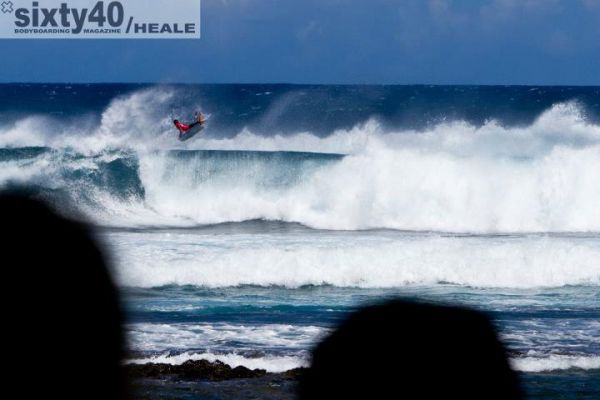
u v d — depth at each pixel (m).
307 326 47.22
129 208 99.75
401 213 96.12
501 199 95.56
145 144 122.31
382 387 4.47
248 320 48.94
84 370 4.51
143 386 34.56
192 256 65.62
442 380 4.46
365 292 58.44
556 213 94.56
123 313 4.71
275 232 86.88
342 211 97.56
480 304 54.22
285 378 36.28
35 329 4.43
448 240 73.00
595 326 47.69
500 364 4.55
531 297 56.72
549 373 37.66
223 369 37.03
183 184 101.25
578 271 61.81
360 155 100.50
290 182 100.88
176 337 44.34
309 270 61.12
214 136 145.62
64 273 4.54
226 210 99.44
